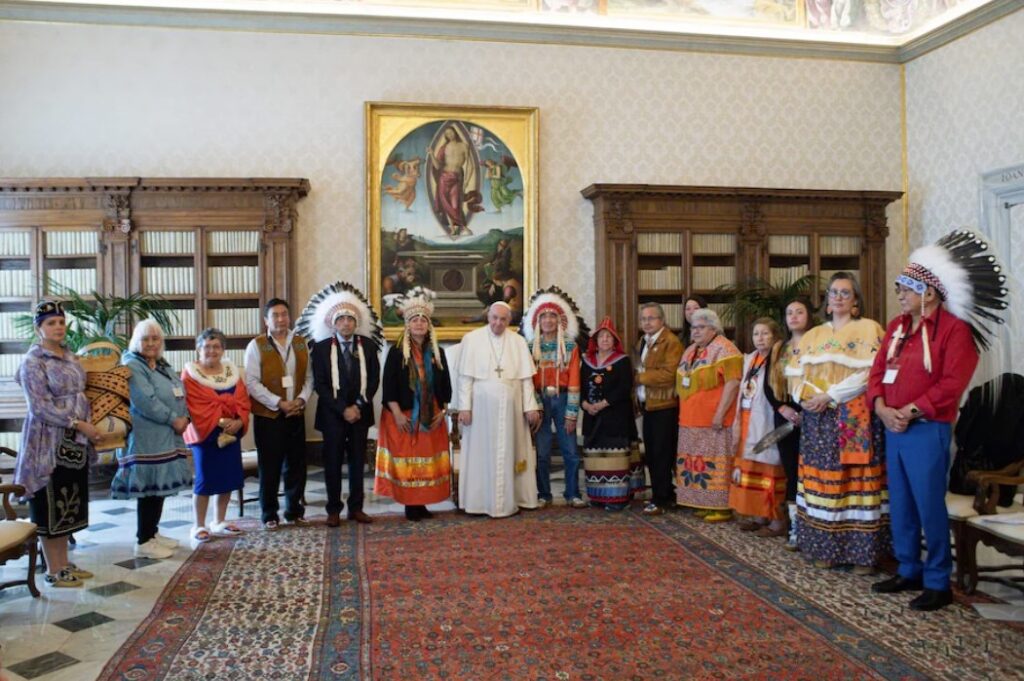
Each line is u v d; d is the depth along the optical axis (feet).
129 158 27.09
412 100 28.55
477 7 28.86
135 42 27.09
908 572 14.06
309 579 15.14
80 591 14.60
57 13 26.63
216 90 27.53
